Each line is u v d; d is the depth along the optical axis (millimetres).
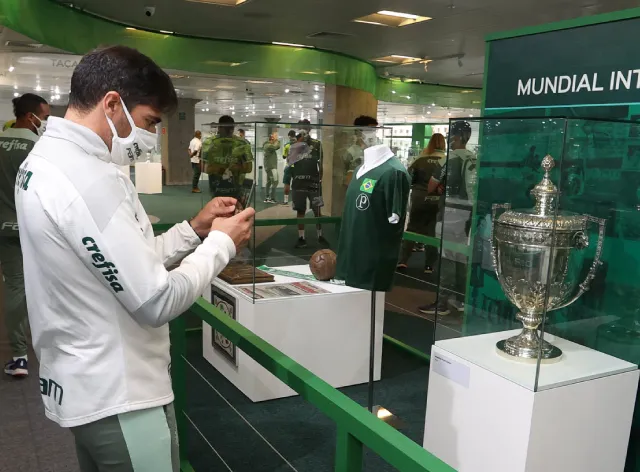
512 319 2025
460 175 1942
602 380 1659
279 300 2893
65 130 1050
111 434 1103
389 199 2404
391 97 12078
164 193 12438
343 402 1135
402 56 9609
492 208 1987
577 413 1644
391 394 3156
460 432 1815
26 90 8430
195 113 15531
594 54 1798
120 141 1084
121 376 1092
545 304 1620
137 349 1120
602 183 1707
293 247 3221
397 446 976
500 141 1942
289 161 3004
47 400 1154
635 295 1719
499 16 6555
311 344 3033
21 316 3184
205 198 3479
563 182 1649
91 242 1004
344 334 3131
